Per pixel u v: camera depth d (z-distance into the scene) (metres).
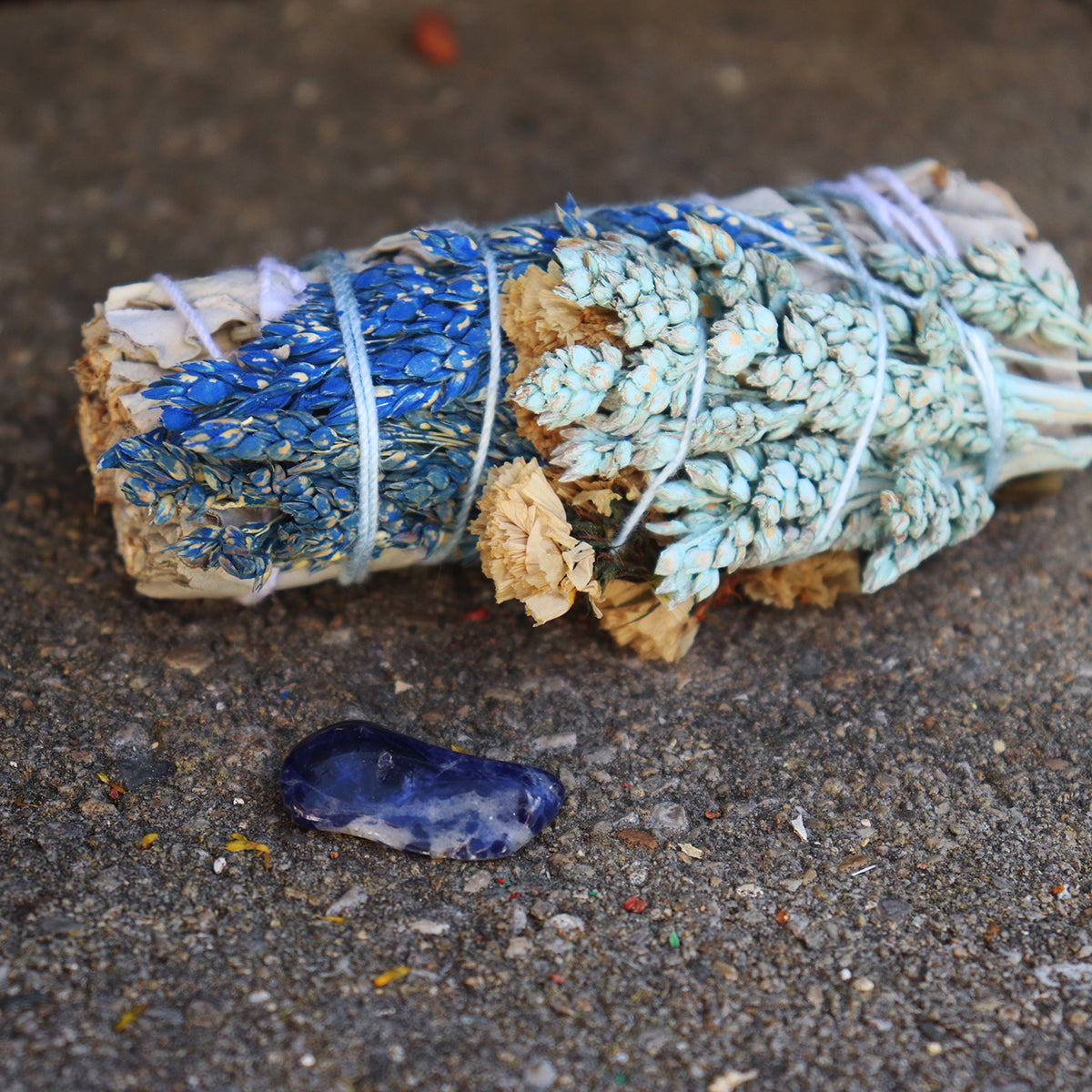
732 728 0.46
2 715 0.45
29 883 0.43
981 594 0.47
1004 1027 0.43
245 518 0.44
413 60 0.61
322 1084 0.42
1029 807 0.45
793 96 0.60
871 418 0.45
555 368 0.43
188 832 0.44
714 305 0.45
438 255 0.44
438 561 0.46
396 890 0.44
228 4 0.64
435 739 0.45
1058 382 0.46
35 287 0.52
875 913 0.44
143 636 0.46
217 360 0.44
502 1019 0.43
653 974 0.43
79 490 0.48
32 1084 0.42
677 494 0.44
